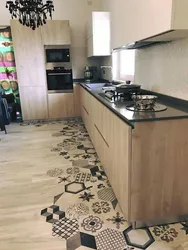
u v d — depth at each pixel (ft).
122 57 11.75
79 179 8.18
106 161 7.75
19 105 16.87
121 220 6.02
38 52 15.20
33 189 7.61
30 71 15.46
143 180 5.32
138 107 5.93
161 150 5.17
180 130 5.12
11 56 16.34
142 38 5.90
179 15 4.39
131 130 4.92
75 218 6.13
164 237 5.41
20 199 7.07
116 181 6.44
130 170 5.20
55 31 14.99
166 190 5.51
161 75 7.58
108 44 12.62
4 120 14.99
